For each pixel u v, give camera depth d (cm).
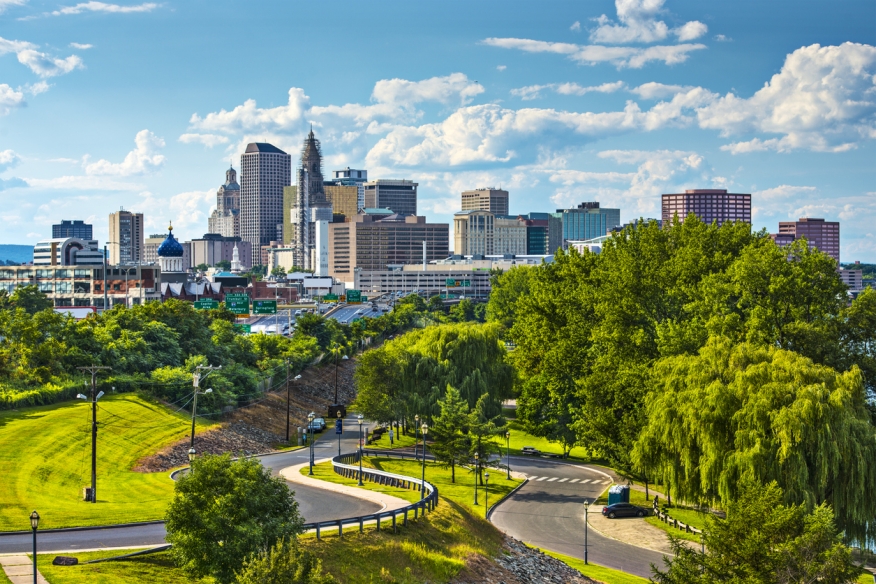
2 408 9625
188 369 12531
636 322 10419
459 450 10188
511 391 13300
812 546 4897
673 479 8206
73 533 5538
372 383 12369
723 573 4981
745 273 9275
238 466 4869
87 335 12069
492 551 6956
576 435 11400
